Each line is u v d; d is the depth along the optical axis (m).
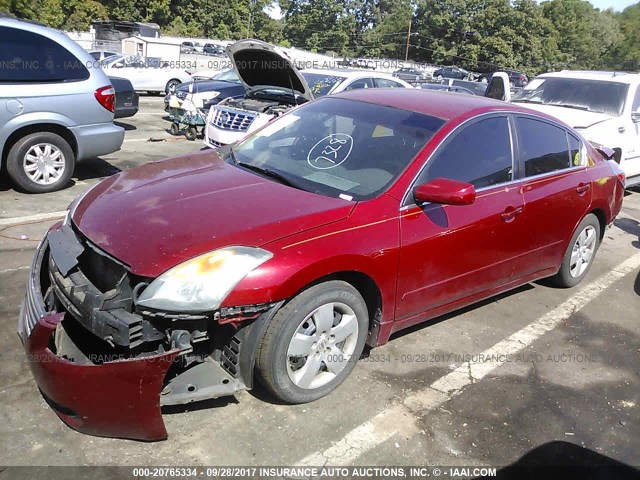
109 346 2.84
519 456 2.96
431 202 3.35
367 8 81.00
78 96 6.51
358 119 4.02
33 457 2.64
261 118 7.70
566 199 4.53
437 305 3.75
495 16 68.50
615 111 8.37
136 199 3.21
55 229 3.36
